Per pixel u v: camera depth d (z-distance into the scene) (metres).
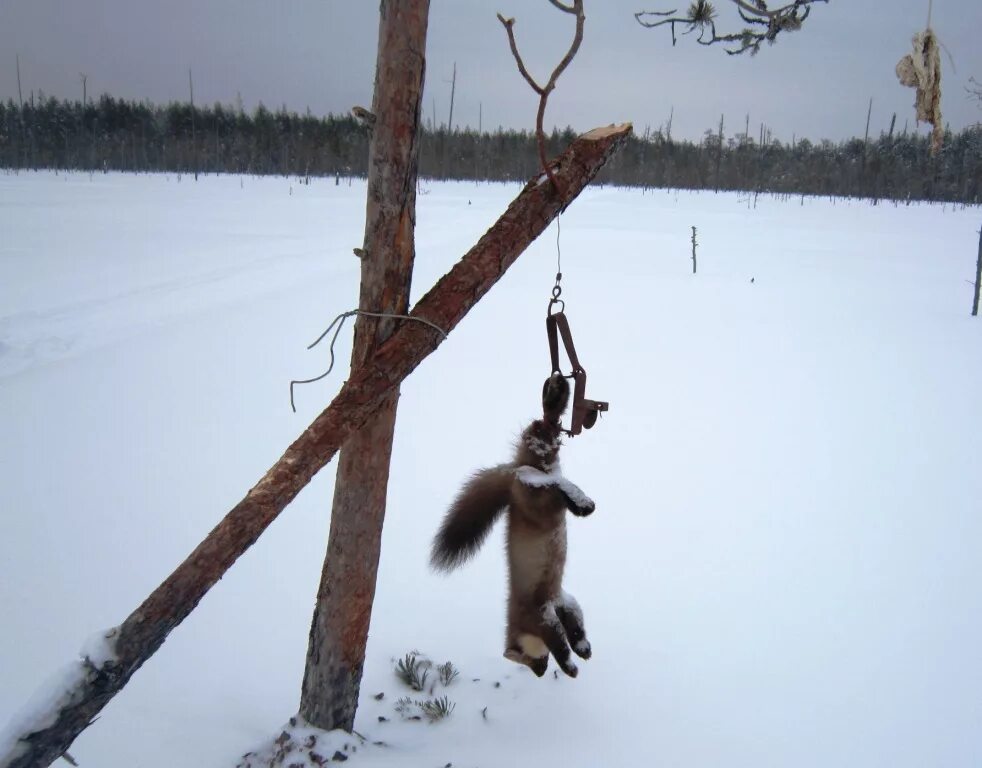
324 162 96.75
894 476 7.84
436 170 96.56
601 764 3.63
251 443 8.58
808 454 8.52
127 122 101.81
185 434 8.83
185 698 4.11
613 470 8.00
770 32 3.90
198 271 20.83
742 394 11.02
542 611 3.45
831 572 5.80
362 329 3.14
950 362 13.12
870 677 4.45
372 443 3.30
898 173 76.56
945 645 4.80
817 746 3.83
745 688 4.31
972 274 25.62
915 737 3.91
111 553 5.91
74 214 34.28
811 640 4.85
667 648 4.72
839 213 56.72
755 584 5.59
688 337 15.07
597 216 48.66
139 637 2.62
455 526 3.44
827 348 14.23
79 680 2.55
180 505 6.87
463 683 4.23
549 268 25.55
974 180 65.38
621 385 11.46
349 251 25.88
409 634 4.78
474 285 3.16
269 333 14.23
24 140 91.31
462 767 3.53
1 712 3.96
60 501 6.87
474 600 5.25
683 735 3.88
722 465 8.16
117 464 7.83
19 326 13.61
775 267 26.92
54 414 9.40
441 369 12.37
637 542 6.29
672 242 35.03
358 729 3.80
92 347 12.76
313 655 3.56
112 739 3.72
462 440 8.98
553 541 3.40
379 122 2.98
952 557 6.04
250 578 5.59
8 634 4.71
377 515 3.41
